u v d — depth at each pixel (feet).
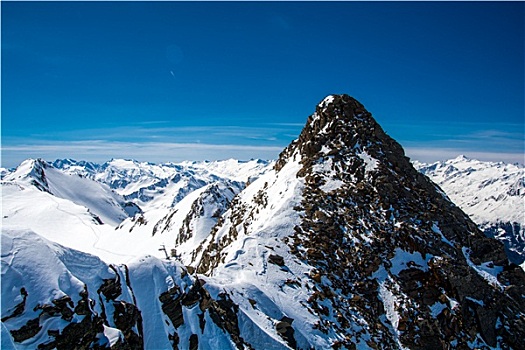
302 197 188.24
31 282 62.44
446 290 148.56
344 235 167.84
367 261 156.04
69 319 63.72
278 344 102.89
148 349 81.00
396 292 148.05
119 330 73.05
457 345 134.72
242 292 117.39
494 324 147.33
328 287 140.46
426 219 177.27
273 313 115.75
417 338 134.51
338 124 232.32
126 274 87.86
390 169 206.59
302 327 115.24
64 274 67.97
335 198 186.19
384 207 180.14
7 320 57.72
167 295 90.48
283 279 134.51
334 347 113.39
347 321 128.06
